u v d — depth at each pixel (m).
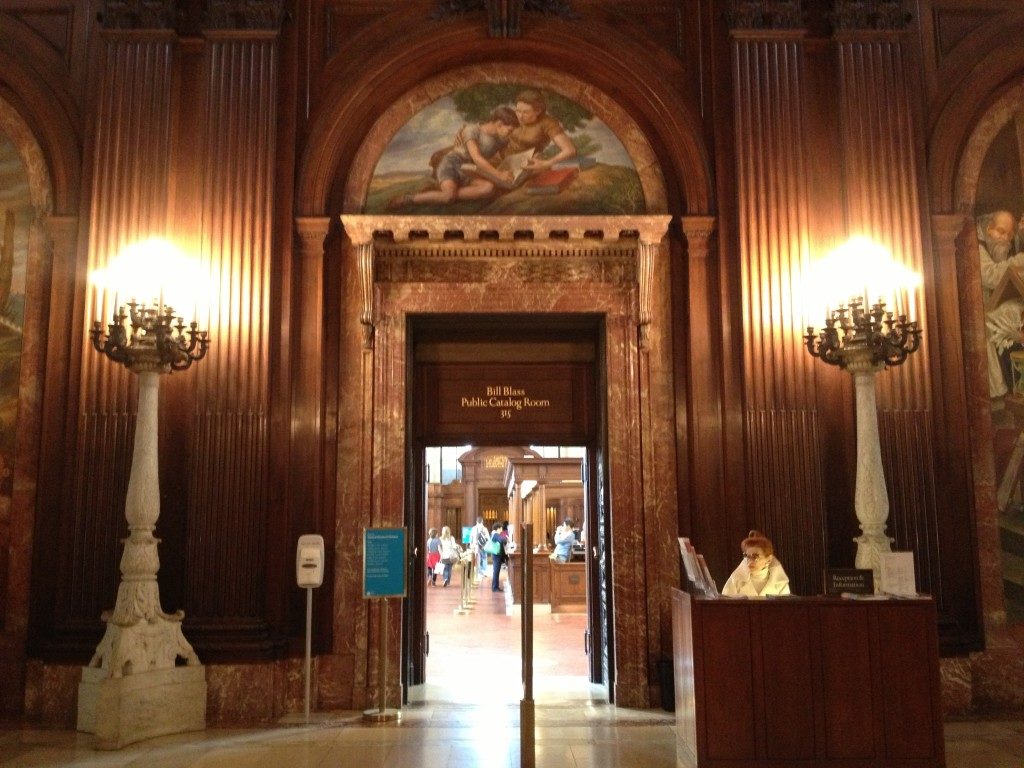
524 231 8.06
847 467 7.67
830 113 8.34
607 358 8.25
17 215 8.25
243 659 7.11
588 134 8.62
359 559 7.87
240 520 7.36
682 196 8.39
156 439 6.88
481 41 8.49
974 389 8.16
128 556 6.68
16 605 7.72
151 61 8.06
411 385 8.53
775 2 8.30
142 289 7.62
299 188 8.16
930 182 8.36
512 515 20.59
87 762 5.82
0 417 7.99
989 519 7.99
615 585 7.89
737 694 5.22
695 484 7.89
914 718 5.19
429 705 7.71
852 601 5.30
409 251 8.38
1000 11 8.66
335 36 8.56
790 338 7.79
